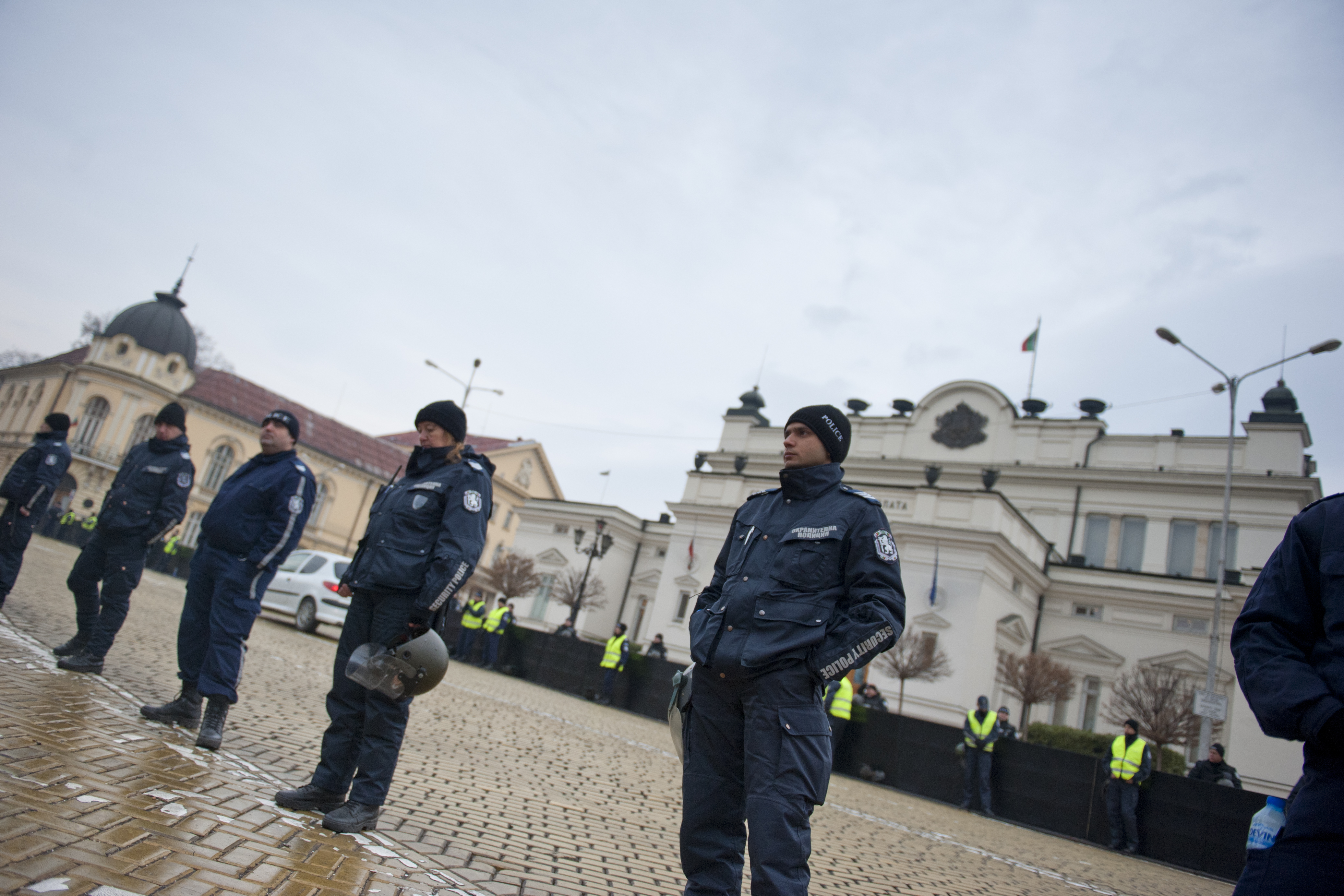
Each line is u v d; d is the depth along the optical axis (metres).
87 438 45.09
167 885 2.59
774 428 38.28
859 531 2.84
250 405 49.94
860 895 5.12
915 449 34.84
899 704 21.30
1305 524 2.17
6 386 54.12
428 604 3.89
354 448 54.81
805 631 2.72
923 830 9.38
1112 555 30.11
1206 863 11.12
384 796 3.93
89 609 6.33
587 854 4.52
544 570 36.00
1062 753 12.70
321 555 18.12
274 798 4.03
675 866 4.76
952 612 23.50
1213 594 26.38
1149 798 11.69
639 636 35.09
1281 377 30.59
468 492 4.17
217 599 4.98
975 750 13.20
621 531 35.88
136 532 6.25
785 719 2.65
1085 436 31.94
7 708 4.34
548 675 19.97
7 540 7.22
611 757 9.33
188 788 3.76
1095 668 27.16
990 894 6.20
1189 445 30.31
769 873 2.47
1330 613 2.01
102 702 5.27
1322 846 1.82
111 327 46.31
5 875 2.33
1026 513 31.75
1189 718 18.25
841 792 11.56
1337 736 1.83
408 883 3.24
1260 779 23.33
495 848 4.14
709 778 2.86
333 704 4.09
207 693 4.78
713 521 29.62
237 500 5.18
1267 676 2.00
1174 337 19.17
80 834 2.82
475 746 7.46
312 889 2.88
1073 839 12.17
